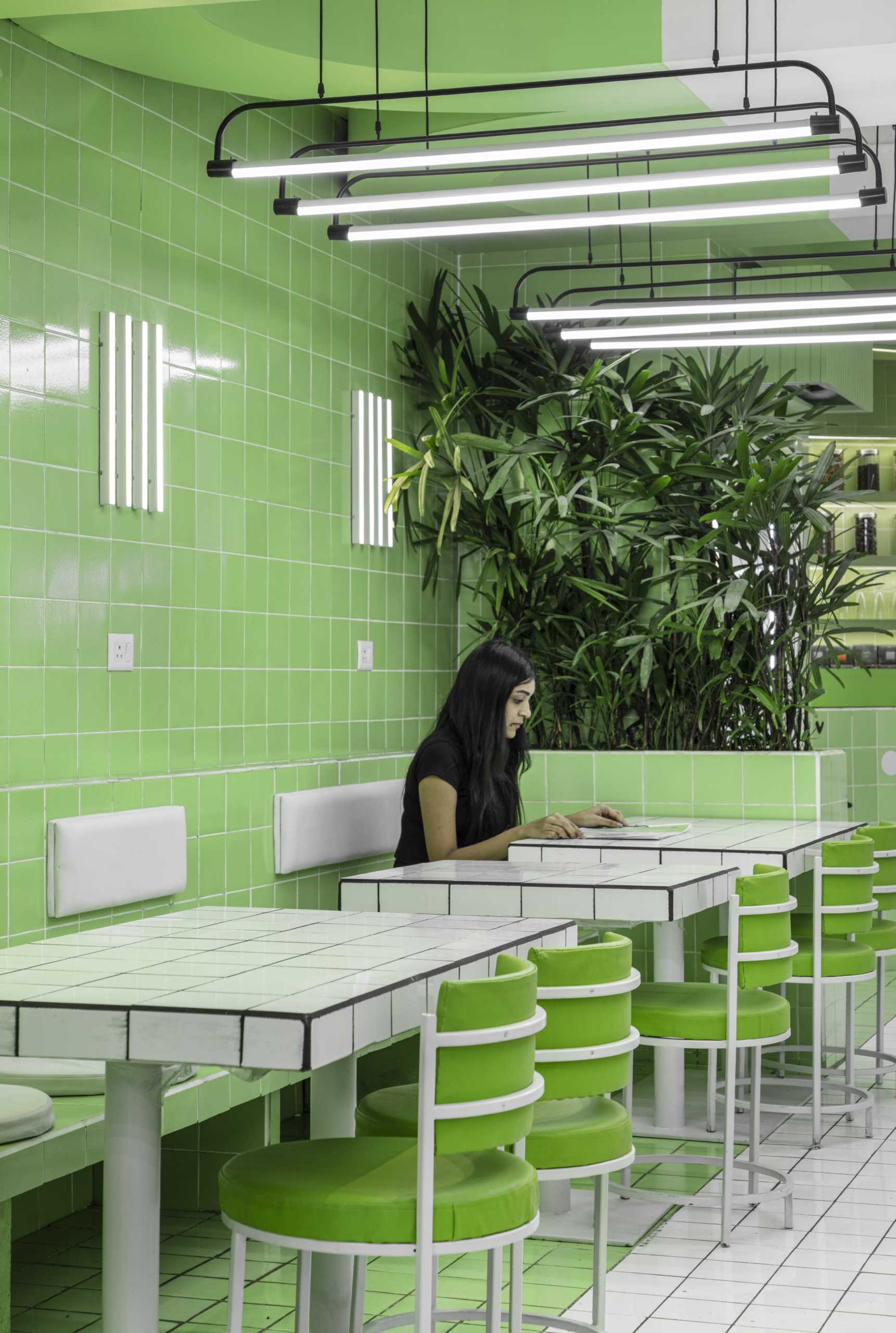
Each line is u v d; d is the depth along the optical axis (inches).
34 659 184.5
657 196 284.5
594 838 208.8
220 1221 181.2
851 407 405.1
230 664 227.1
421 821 202.5
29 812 174.2
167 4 166.7
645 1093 247.9
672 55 218.5
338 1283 122.1
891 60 215.2
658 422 283.7
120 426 200.7
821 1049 213.3
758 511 264.2
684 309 249.3
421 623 291.6
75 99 193.8
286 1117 230.8
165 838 195.5
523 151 171.8
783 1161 206.4
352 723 264.5
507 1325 144.8
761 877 171.8
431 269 299.1
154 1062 94.0
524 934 123.5
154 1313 108.0
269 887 224.8
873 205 189.3
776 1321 146.4
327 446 257.4
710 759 266.8
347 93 221.0
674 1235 174.9
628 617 280.8
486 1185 101.4
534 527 279.4
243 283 231.5
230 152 227.9
